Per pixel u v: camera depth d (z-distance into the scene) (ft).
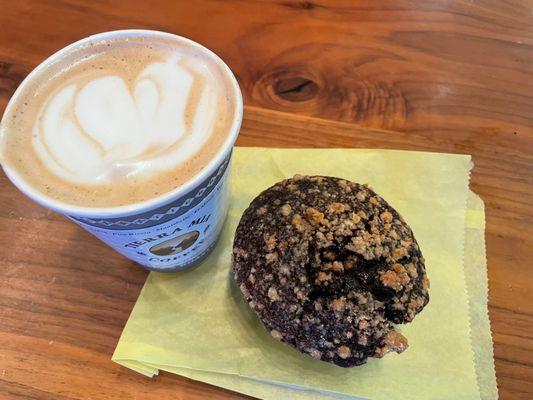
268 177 0.74
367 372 0.59
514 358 0.62
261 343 0.61
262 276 0.55
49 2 0.91
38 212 0.72
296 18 0.91
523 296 0.66
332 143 0.78
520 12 0.91
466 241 0.69
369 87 0.83
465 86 0.83
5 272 0.68
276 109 0.81
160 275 0.66
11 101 0.52
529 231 0.71
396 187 0.72
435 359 0.60
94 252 0.69
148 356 0.60
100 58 0.55
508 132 0.79
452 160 0.73
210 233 0.63
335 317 0.52
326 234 0.54
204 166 0.48
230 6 0.92
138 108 0.52
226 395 0.60
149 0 0.92
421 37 0.89
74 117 0.51
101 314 0.65
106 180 0.47
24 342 0.63
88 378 0.61
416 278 0.55
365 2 0.93
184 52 0.56
